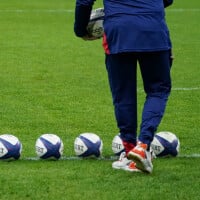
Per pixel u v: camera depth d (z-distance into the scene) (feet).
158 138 47.78
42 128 58.18
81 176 43.34
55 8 151.43
